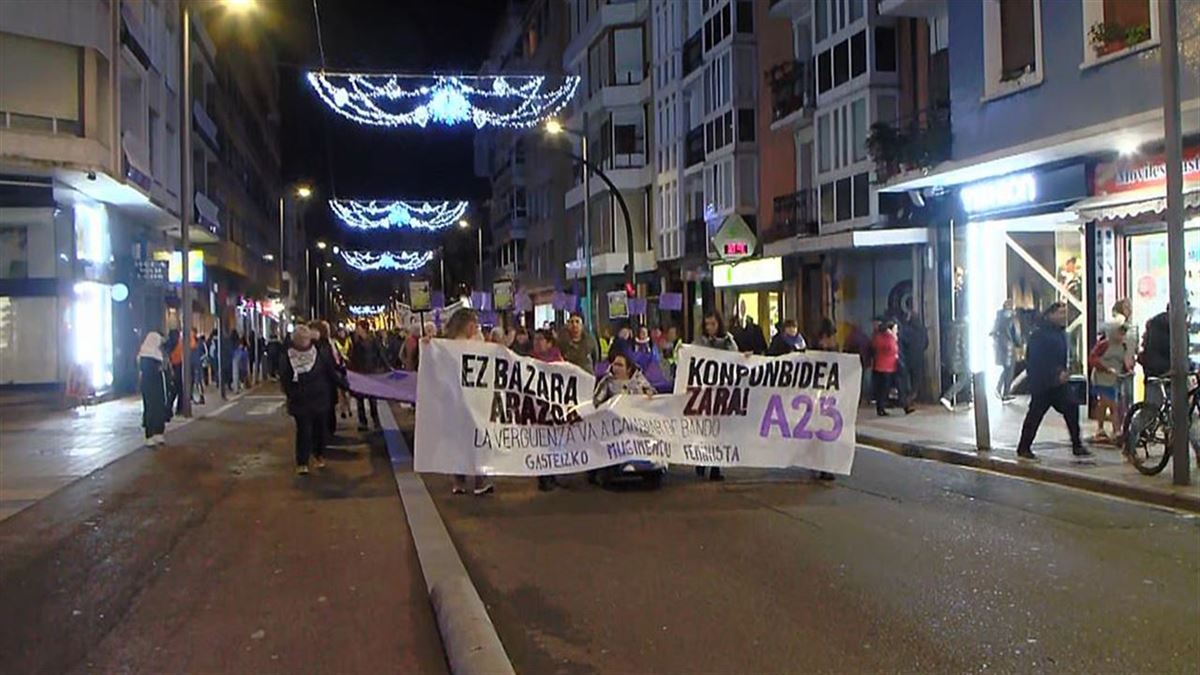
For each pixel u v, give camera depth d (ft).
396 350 126.31
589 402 41.73
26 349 88.07
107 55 87.30
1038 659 20.40
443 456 40.45
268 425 74.33
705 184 124.98
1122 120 51.60
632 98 154.81
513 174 242.99
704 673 19.97
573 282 181.78
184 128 85.30
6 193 85.15
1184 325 38.75
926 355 76.74
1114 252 58.95
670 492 41.55
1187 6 51.13
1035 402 46.11
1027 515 35.65
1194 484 38.86
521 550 31.24
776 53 109.50
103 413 82.84
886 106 85.61
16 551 31.91
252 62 205.05
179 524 36.14
